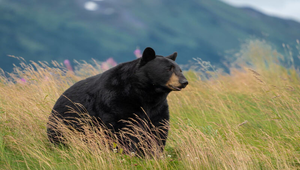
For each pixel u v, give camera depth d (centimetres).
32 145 1755
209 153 1630
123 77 1797
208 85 3231
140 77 1753
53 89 2569
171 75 1741
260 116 2547
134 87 1764
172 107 2817
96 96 1825
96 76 1969
